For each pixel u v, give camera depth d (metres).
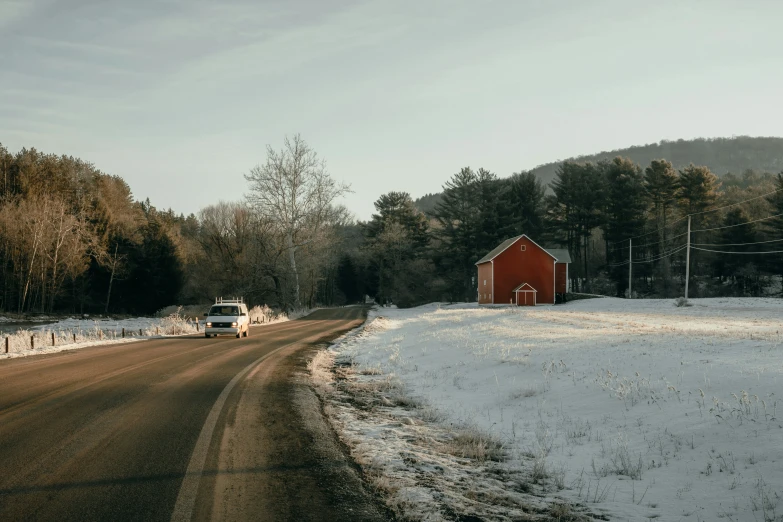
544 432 10.18
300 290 76.31
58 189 76.75
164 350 24.91
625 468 7.87
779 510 5.98
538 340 20.48
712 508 6.34
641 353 14.81
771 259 75.62
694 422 8.95
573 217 96.88
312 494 6.73
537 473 7.90
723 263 82.44
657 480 7.39
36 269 65.81
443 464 8.30
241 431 9.91
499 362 17.03
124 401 12.58
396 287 100.12
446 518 6.12
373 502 6.52
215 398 13.17
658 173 91.44
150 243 83.06
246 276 70.25
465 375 16.61
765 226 79.00
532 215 101.44
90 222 76.75
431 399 13.98
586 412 10.95
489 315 39.81
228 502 6.36
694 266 91.19
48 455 8.15
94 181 85.19
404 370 19.25
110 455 8.20
